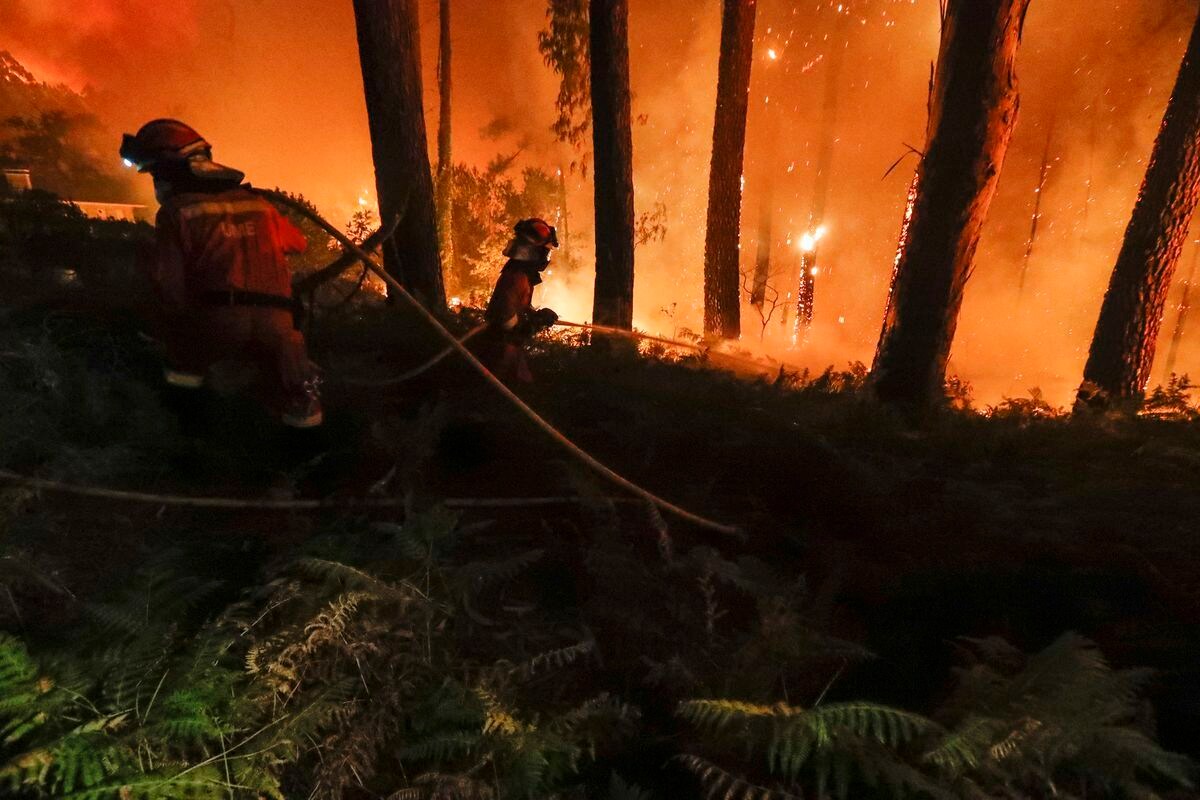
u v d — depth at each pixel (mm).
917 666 2828
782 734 2070
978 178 7574
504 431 4898
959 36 7383
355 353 6043
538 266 5684
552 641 2783
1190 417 8133
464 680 2443
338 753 2082
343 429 4449
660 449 5020
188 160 3457
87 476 3453
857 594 3340
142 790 1894
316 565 2494
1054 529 4172
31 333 4645
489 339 5641
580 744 2328
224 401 4156
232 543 3215
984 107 7402
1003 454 6039
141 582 2559
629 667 2693
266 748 2053
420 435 4020
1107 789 2180
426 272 8891
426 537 2869
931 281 7879
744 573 3029
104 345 4816
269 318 3568
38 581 2688
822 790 2061
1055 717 2115
